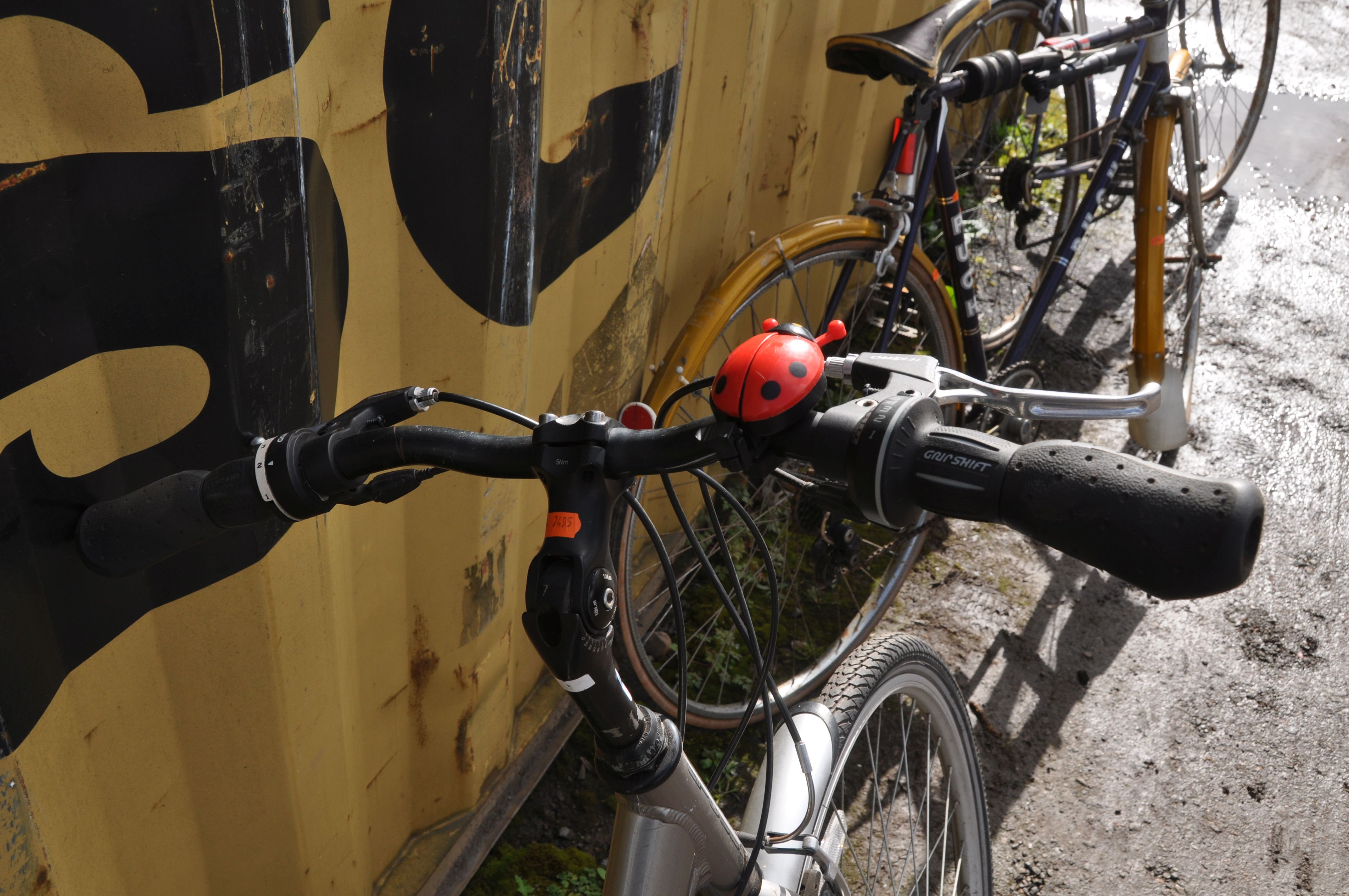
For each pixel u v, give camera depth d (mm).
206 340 1015
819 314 3172
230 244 982
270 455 865
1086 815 2406
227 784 1377
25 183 843
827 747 1594
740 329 2752
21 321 882
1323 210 4609
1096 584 2975
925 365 938
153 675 1193
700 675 2619
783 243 2238
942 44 2320
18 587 943
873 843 2121
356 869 1795
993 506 720
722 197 2354
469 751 2010
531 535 2105
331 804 1608
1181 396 3129
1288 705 2689
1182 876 2303
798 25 2402
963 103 2582
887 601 2729
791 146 2629
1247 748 2576
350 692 1623
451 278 1424
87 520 952
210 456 1092
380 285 1365
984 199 4281
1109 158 2984
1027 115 3361
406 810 1994
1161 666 2762
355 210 1265
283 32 968
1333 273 4246
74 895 1141
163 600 1148
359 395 1407
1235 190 4715
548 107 1521
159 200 922
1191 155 3287
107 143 877
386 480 893
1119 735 2586
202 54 875
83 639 1061
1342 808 2461
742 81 2170
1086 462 692
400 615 1715
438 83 1251
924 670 1864
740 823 2316
